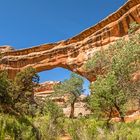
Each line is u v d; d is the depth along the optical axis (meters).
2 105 21.00
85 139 18.03
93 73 41.56
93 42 50.62
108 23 49.22
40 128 17.56
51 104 34.94
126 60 30.72
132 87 30.59
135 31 35.28
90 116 33.97
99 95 26.33
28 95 33.03
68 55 55.00
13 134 14.40
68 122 23.78
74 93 48.50
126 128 17.98
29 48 61.59
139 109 31.95
